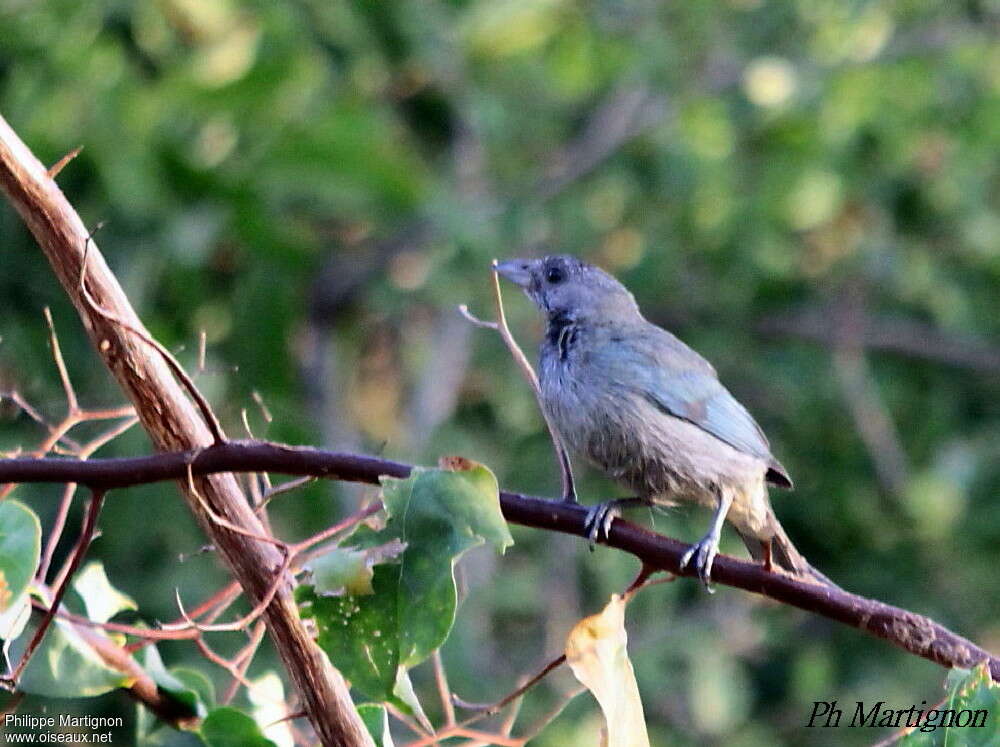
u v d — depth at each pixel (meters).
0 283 10.68
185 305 11.43
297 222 13.91
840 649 15.82
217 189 11.42
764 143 17.78
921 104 17.77
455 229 14.12
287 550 5.32
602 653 5.34
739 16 17.95
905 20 18.52
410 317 17.84
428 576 5.10
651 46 17.30
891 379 17.56
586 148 17.62
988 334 17.86
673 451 8.24
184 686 6.78
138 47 11.95
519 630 15.41
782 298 17.77
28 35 11.27
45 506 10.85
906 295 17.91
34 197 5.45
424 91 15.44
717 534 8.12
